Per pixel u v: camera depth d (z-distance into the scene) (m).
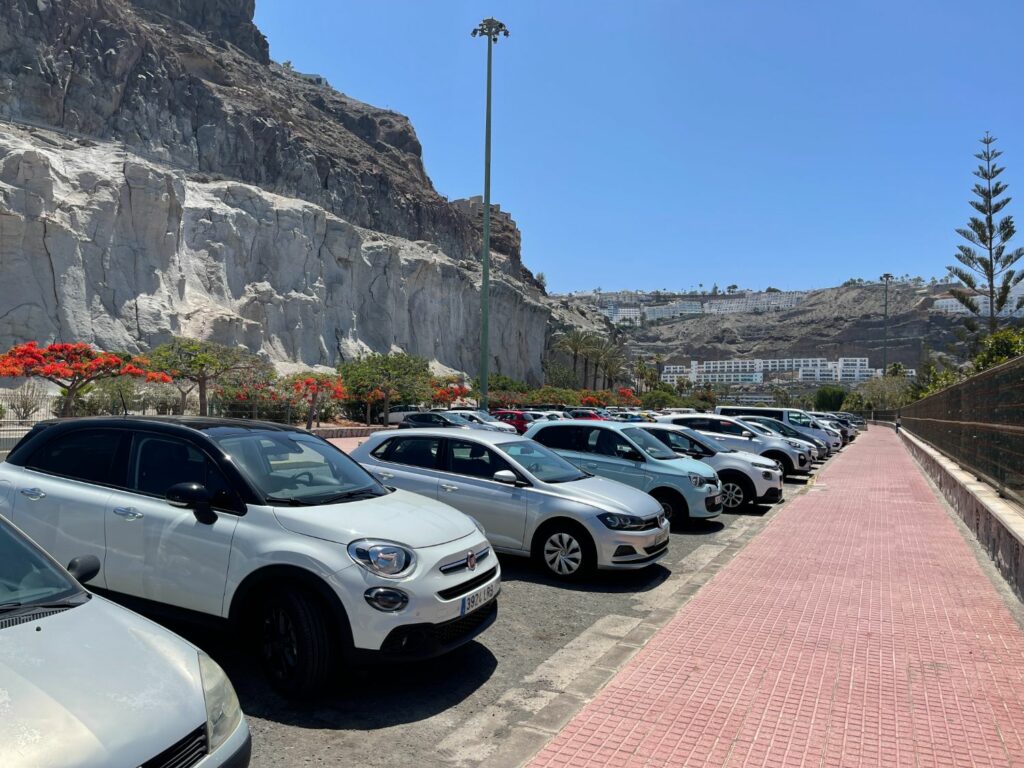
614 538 7.65
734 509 13.63
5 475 5.71
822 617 6.48
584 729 4.26
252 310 62.88
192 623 4.89
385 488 5.98
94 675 2.73
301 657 4.55
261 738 4.20
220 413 32.84
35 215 48.19
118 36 76.31
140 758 2.45
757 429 20.75
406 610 4.59
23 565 3.41
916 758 3.95
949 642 5.84
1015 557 7.43
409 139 146.62
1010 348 28.30
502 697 4.90
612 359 98.62
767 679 5.04
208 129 83.06
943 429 18.19
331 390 35.59
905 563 8.64
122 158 57.00
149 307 53.69
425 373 45.78
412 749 4.13
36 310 47.06
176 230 58.66
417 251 93.56
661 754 3.96
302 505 5.06
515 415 33.25
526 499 8.02
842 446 35.25
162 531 5.02
